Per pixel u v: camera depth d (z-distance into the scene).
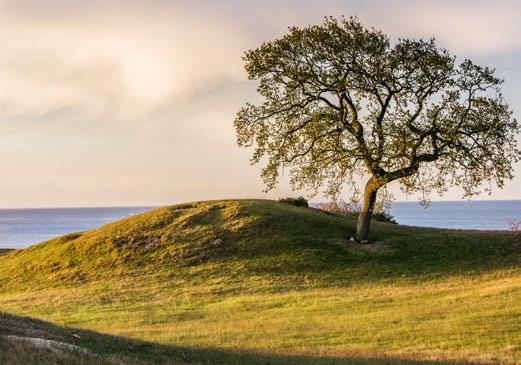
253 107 49.81
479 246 47.91
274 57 48.62
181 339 26.62
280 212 56.41
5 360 15.74
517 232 53.00
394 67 46.94
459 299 31.70
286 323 29.38
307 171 47.94
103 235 55.53
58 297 40.62
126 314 34.28
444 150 47.41
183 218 56.53
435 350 23.05
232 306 35.00
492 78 46.69
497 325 25.89
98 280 45.81
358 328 27.34
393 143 45.62
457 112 47.28
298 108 49.44
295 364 20.62
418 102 47.47
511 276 39.41
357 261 45.59
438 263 44.53
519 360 20.86
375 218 65.75
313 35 47.47
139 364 18.23
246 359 21.52
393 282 40.31
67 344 18.83
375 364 20.42
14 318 22.14
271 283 41.41
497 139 46.97
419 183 47.31
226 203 60.06
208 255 48.22
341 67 47.91
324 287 39.94
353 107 48.00
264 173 49.16
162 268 46.69
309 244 48.69
